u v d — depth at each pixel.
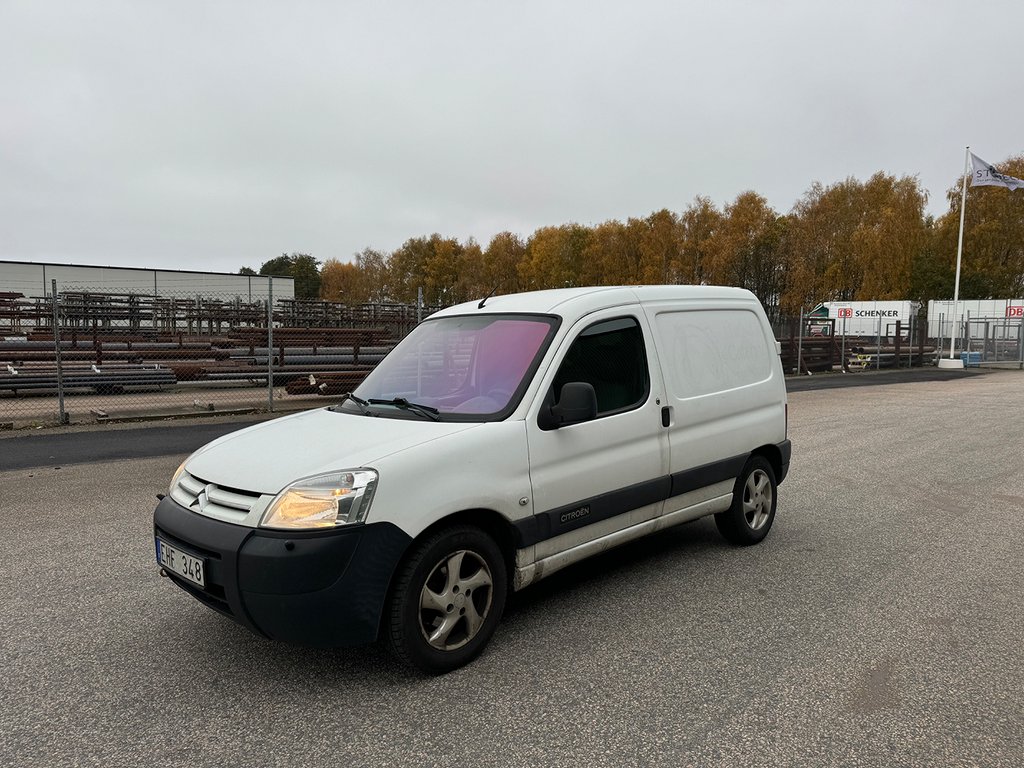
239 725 2.73
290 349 14.80
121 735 2.66
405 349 4.27
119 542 5.01
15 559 4.65
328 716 2.79
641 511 4.05
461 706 2.86
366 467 2.88
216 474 3.12
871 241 51.06
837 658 3.29
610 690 2.99
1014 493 6.71
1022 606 3.93
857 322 37.81
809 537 5.26
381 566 2.83
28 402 13.40
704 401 4.45
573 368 3.68
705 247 58.50
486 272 79.94
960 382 21.59
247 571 2.76
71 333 20.78
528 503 3.36
